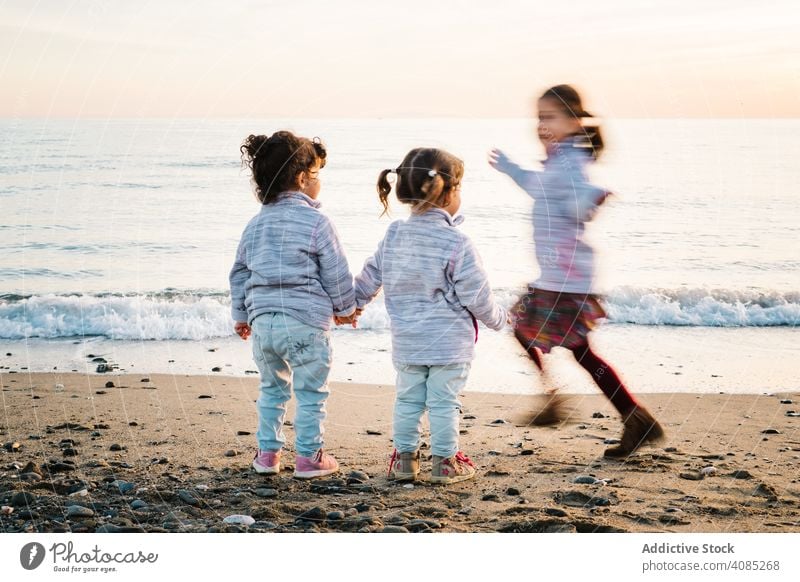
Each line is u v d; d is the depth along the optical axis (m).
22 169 16.30
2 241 10.58
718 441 4.02
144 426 4.23
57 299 8.10
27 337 7.17
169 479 3.24
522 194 10.06
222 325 7.59
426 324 3.26
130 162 16.89
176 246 10.53
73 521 2.74
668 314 7.55
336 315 3.55
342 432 4.20
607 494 3.07
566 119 3.91
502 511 2.89
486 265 7.96
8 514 2.79
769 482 3.25
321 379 3.35
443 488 3.19
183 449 3.76
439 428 3.26
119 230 11.25
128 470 3.36
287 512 2.88
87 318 7.62
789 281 8.45
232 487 3.16
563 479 3.31
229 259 10.06
